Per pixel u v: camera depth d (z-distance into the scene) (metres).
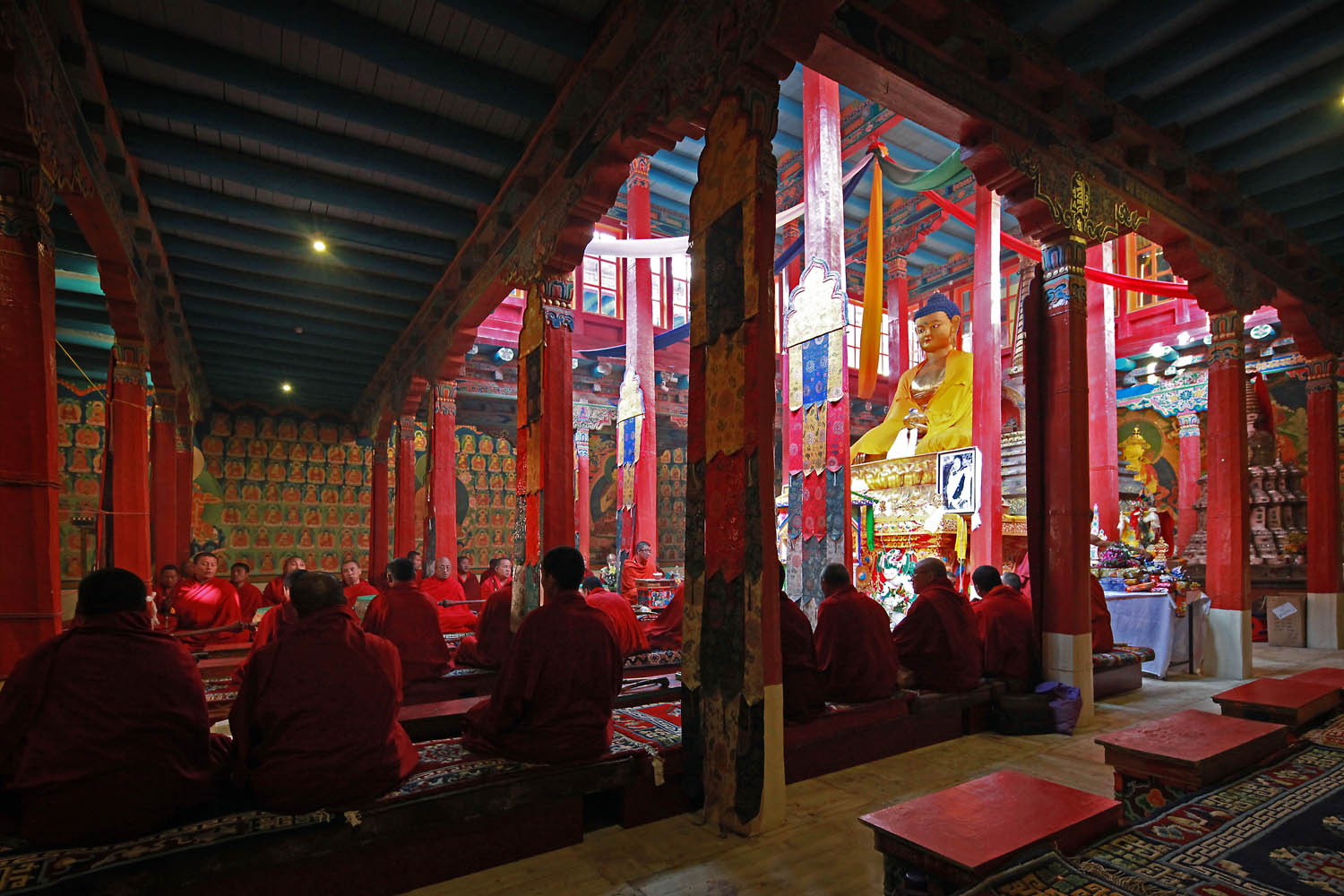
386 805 2.88
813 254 9.20
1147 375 14.88
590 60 4.99
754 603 3.52
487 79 5.28
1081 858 2.22
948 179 11.00
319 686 2.94
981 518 10.50
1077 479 5.72
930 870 2.15
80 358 11.41
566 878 3.03
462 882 3.00
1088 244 5.91
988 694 5.37
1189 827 2.49
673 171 16.06
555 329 6.15
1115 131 5.65
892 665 4.82
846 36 4.25
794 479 9.24
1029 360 6.04
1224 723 3.41
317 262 7.99
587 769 3.42
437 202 7.19
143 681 2.65
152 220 7.01
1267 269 8.05
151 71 5.13
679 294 17.80
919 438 12.78
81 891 2.32
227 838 2.59
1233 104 5.90
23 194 3.72
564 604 3.67
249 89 5.14
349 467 15.05
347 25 4.69
